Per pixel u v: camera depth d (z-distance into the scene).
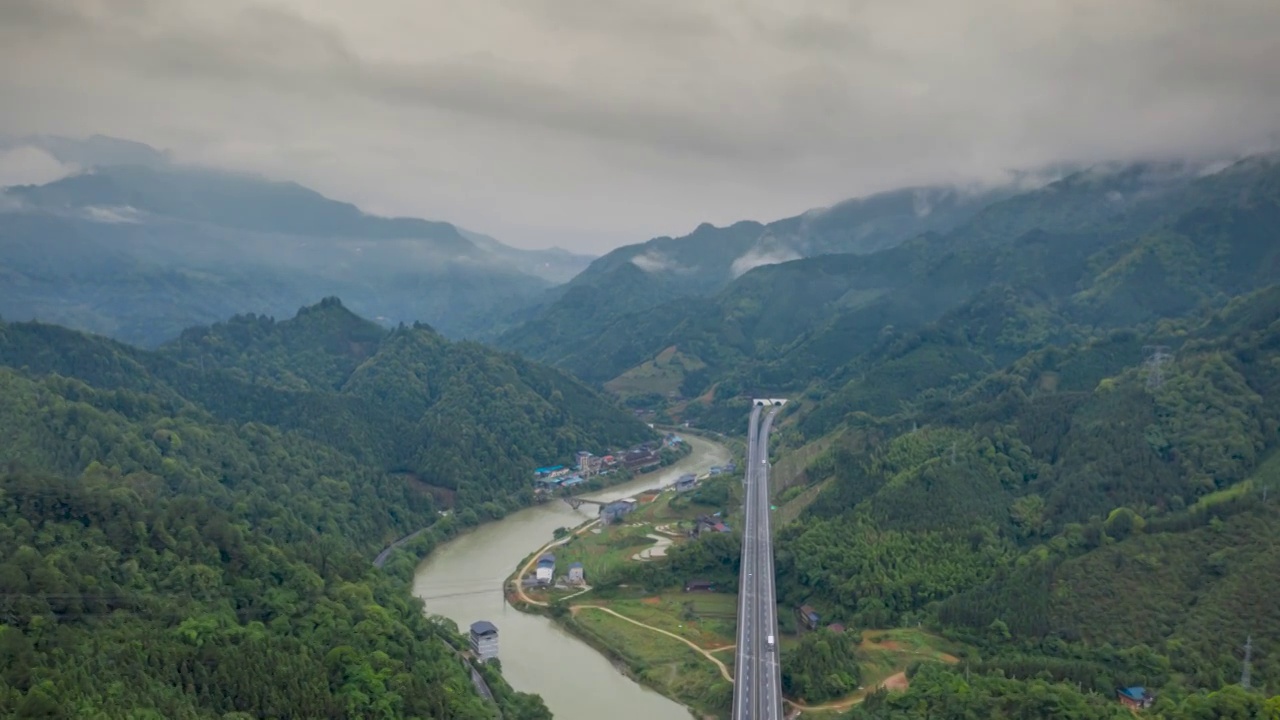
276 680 181.50
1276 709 181.12
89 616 184.50
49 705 148.88
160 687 168.38
